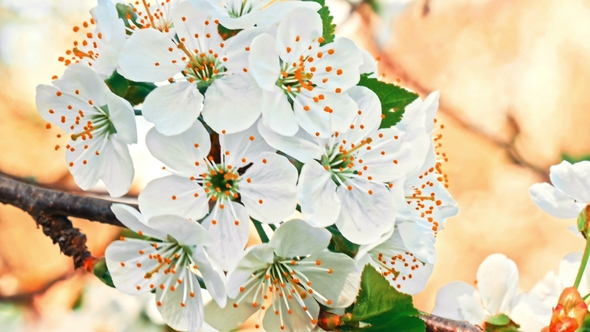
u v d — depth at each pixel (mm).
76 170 222
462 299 242
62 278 347
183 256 209
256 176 207
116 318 340
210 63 211
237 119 206
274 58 207
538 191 234
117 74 217
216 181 209
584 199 225
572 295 214
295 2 214
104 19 216
